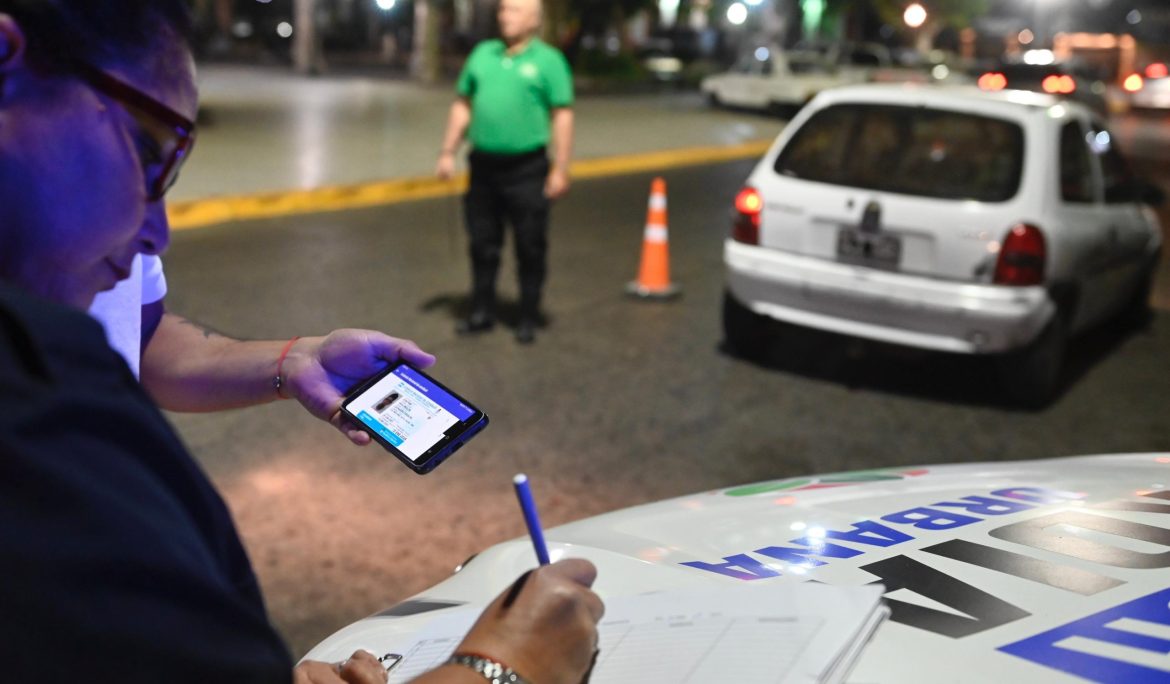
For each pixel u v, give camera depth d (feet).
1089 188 18.93
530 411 16.92
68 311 2.53
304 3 88.53
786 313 18.44
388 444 4.64
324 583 11.43
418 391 4.79
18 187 2.93
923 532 5.08
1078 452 16.10
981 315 16.74
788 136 18.85
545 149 19.86
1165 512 5.33
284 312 21.79
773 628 3.65
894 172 17.69
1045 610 4.09
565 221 33.99
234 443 15.05
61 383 2.39
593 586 4.75
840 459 15.51
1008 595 4.24
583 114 66.95
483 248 20.42
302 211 32.89
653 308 23.58
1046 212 16.87
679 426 16.57
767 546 5.06
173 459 2.61
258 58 106.73
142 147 3.09
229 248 27.48
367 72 96.17
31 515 2.24
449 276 25.41
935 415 17.49
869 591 3.78
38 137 2.91
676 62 106.93
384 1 89.45
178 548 2.45
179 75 3.10
